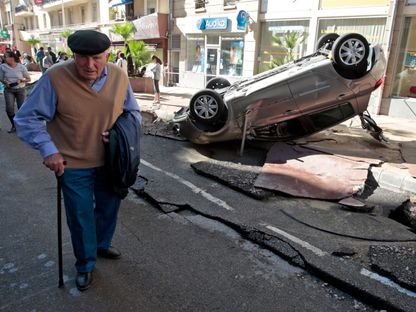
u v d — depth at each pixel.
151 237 3.80
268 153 6.25
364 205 4.53
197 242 3.73
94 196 3.07
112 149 2.68
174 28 19.88
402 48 11.38
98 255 3.38
